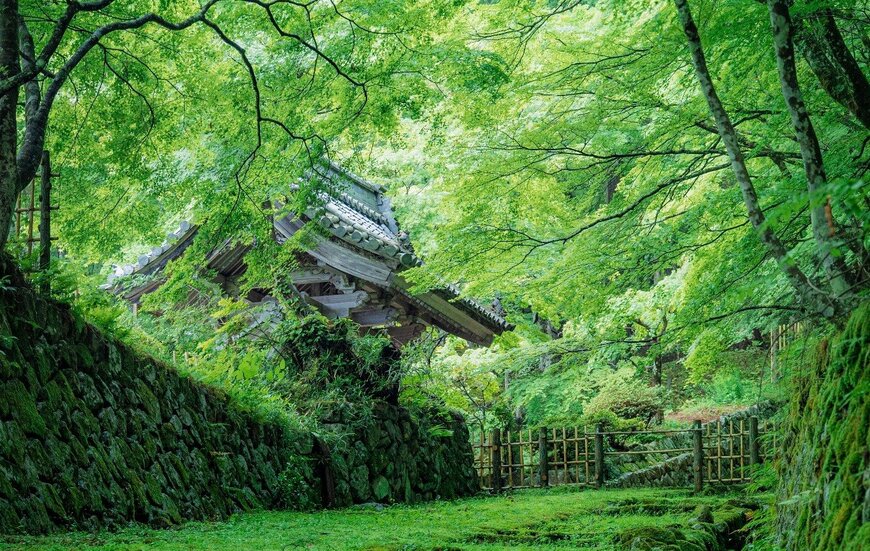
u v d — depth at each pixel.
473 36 9.81
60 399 7.27
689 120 8.95
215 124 10.50
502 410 20.36
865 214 3.25
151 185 10.73
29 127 7.82
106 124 10.70
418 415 15.24
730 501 10.66
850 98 6.30
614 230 10.02
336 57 9.55
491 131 10.12
